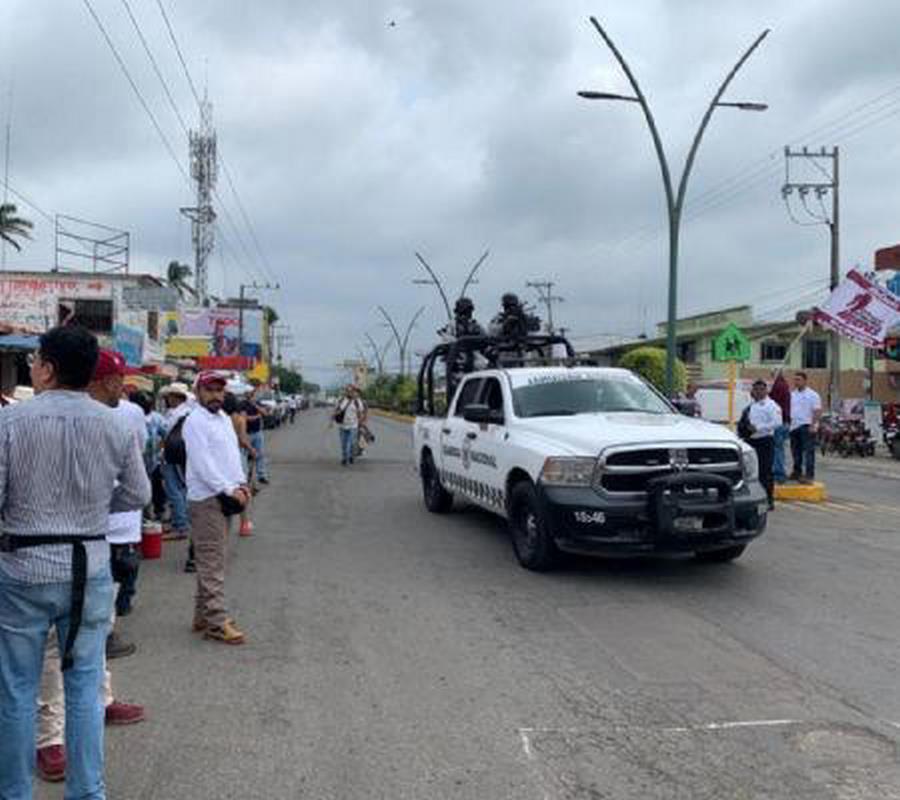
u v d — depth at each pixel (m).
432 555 10.80
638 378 11.54
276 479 19.64
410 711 5.74
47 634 4.11
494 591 8.95
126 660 6.77
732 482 9.20
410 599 8.64
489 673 6.48
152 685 6.22
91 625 4.04
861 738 5.35
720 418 37.72
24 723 3.98
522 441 9.96
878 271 35.81
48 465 3.93
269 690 6.12
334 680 6.32
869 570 10.01
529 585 9.20
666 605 8.41
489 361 15.34
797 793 4.64
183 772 4.86
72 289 40.78
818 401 17.20
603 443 9.08
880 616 8.07
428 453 14.53
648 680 6.35
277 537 12.09
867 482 20.86
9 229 58.22
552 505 9.10
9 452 3.89
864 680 6.37
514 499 10.12
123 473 4.18
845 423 30.33
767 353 53.09
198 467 7.20
